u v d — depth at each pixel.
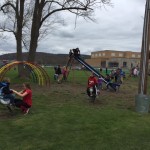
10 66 21.94
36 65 24.50
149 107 15.40
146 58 15.52
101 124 12.05
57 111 14.47
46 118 12.91
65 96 19.67
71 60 31.08
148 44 15.48
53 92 21.30
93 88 17.72
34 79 27.73
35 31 30.58
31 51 30.56
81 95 20.42
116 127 11.63
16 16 31.55
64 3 30.70
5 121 12.32
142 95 14.95
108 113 14.27
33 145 9.47
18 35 31.45
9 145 9.46
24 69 30.69
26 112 13.74
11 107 13.90
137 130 11.30
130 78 47.56
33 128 11.34
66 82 30.53
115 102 18.14
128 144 9.63
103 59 132.38
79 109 15.12
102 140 9.98
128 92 24.20
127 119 13.12
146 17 15.52
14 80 28.39
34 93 20.38
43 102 17.05
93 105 16.64
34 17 30.55
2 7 32.50
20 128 11.36
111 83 24.69
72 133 10.76
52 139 10.09
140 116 13.96
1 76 21.14
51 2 31.12
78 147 9.28
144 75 15.54
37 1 30.42
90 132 10.89
